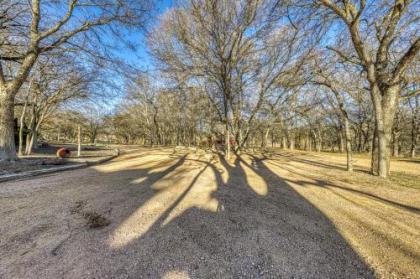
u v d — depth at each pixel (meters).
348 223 3.09
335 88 8.45
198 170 7.57
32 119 11.80
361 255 2.25
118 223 2.87
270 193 4.64
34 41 7.69
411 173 8.27
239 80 14.42
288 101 15.65
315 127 33.28
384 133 6.77
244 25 10.55
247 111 18.41
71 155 11.43
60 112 17.70
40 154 11.95
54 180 5.39
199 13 10.20
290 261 2.11
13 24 8.23
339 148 34.12
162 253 2.19
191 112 23.42
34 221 2.86
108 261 2.02
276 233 2.71
